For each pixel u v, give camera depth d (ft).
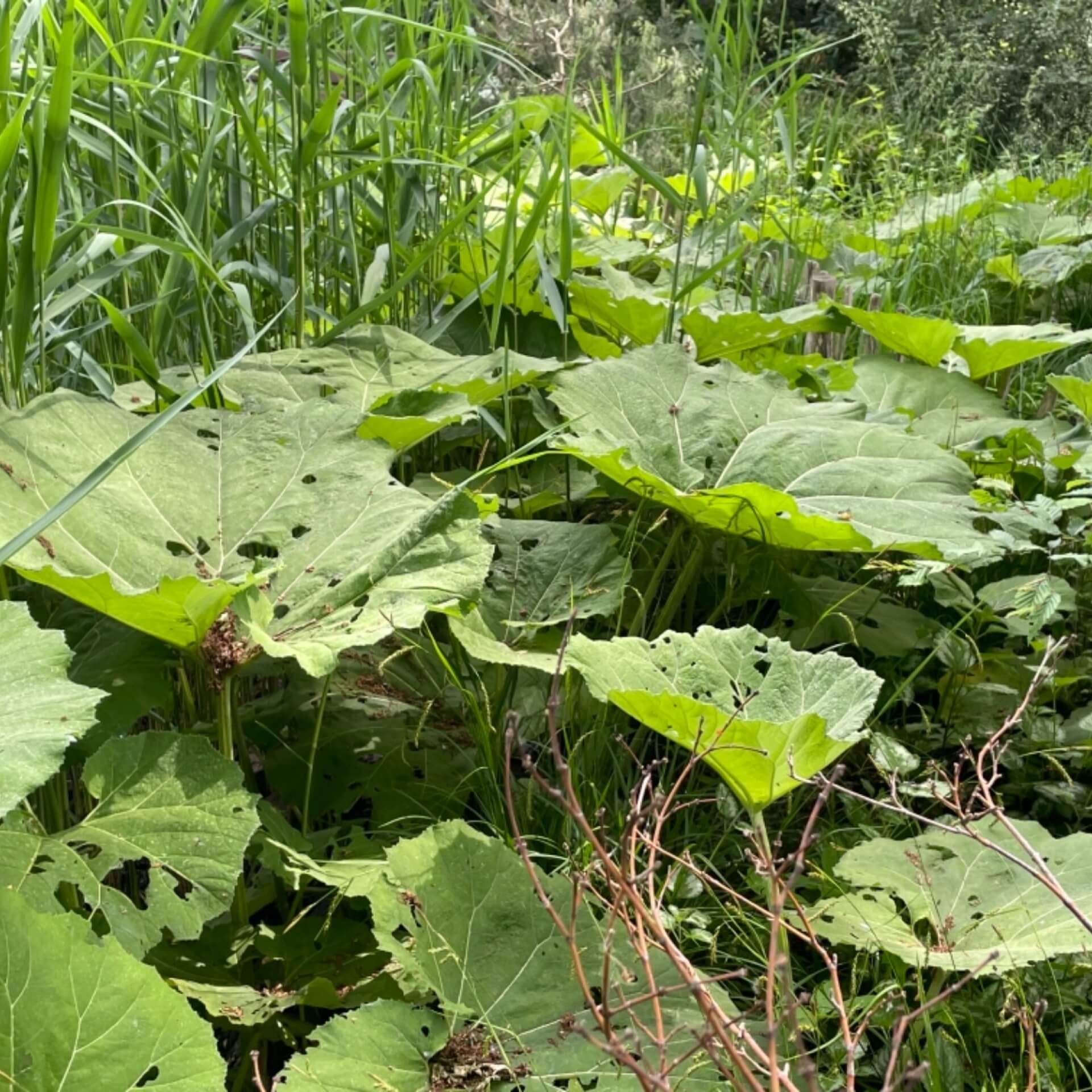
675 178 17.61
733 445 9.04
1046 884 4.70
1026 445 10.35
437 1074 4.79
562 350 11.34
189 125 9.09
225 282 7.68
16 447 6.29
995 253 17.29
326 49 9.22
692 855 6.54
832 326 11.60
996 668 8.63
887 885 5.92
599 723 7.00
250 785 6.77
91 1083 4.01
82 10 7.28
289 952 5.67
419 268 9.45
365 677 7.67
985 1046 5.66
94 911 4.68
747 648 6.69
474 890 5.46
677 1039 4.96
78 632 6.45
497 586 7.60
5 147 5.94
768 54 29.09
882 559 9.11
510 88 15.66
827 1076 5.21
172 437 7.02
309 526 6.64
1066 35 27.99
